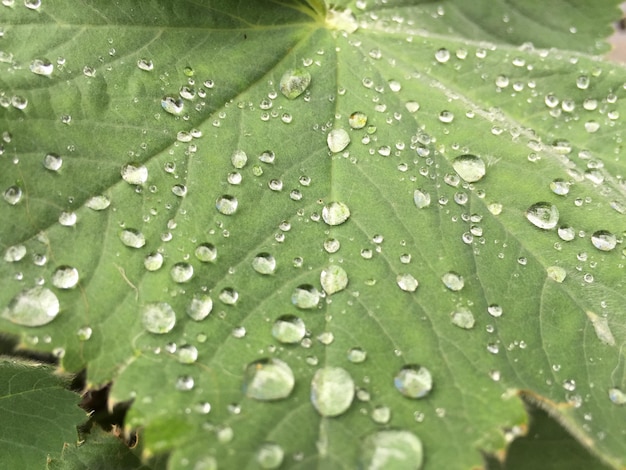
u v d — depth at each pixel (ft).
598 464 0.34
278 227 0.29
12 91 0.28
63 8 0.31
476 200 0.31
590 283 0.29
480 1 0.45
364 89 0.34
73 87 0.30
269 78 0.34
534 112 0.36
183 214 0.29
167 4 0.33
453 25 0.44
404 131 0.33
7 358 0.29
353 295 0.27
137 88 0.31
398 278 0.28
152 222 0.28
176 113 0.31
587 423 0.26
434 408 0.25
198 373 0.25
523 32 0.46
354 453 0.23
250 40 0.34
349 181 0.31
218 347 0.26
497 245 0.30
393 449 0.23
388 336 0.26
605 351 0.28
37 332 0.25
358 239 0.29
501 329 0.27
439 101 0.35
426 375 0.26
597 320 0.28
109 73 0.31
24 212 0.27
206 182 0.30
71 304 0.26
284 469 0.23
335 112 0.33
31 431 0.33
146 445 0.23
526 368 0.27
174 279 0.27
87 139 0.29
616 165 0.35
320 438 0.23
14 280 0.26
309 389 0.25
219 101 0.32
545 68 0.37
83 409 0.33
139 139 0.30
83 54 0.30
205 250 0.28
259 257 0.28
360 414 0.24
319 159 0.31
